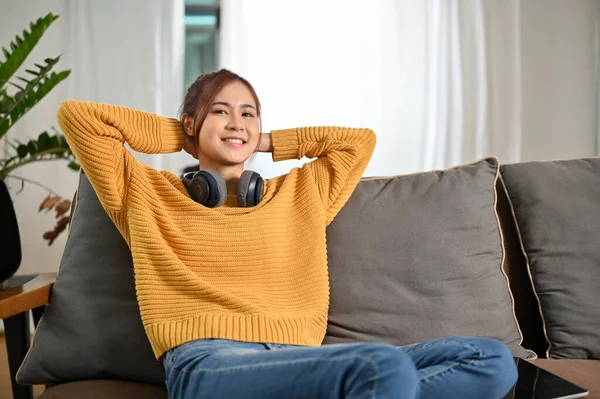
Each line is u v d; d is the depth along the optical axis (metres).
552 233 1.47
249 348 1.15
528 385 1.10
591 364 1.29
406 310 1.36
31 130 2.78
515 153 2.98
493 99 2.98
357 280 1.39
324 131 1.63
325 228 1.46
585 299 1.40
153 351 1.24
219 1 2.88
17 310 1.21
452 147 2.96
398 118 2.94
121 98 2.80
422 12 2.93
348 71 2.90
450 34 2.95
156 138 1.48
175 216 1.36
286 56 2.88
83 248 1.38
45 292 1.32
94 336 1.27
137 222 1.30
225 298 1.24
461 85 2.94
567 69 3.00
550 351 1.41
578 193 1.50
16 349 1.32
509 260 1.56
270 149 1.63
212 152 1.49
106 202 1.33
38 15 2.78
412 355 1.01
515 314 1.53
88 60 2.79
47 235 2.53
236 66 2.86
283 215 1.44
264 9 2.87
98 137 1.32
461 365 0.95
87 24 2.79
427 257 1.39
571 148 3.02
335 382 0.88
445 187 1.48
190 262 1.30
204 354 1.08
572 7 2.99
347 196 1.50
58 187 2.81
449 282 1.38
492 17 2.96
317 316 1.31
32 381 1.26
